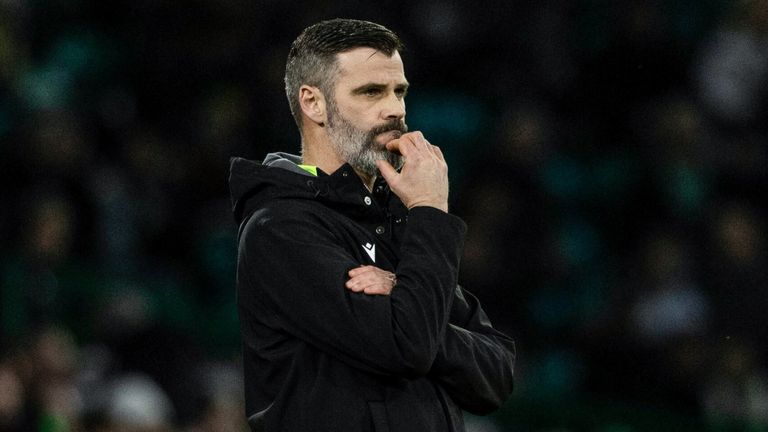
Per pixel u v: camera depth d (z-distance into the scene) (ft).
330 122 39.27
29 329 88.79
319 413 36.52
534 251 116.26
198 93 122.31
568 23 140.26
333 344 36.55
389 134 38.99
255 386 38.75
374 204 39.27
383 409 36.76
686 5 144.36
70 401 80.28
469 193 119.03
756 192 131.95
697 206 129.39
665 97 135.33
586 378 111.65
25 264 94.89
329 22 40.19
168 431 88.63
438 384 38.29
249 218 38.93
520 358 111.24
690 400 107.76
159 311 101.04
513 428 101.45
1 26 120.78
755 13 142.31
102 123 116.78
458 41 134.82
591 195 133.39
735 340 110.63
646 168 129.70
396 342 35.70
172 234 111.24
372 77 38.88
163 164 116.47
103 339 92.48
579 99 136.67
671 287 114.62
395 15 131.95
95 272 100.83
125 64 123.85
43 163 102.94
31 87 118.32
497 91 135.33
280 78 123.34
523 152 123.75
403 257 37.17
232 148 118.52
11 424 75.97
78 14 127.85
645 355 110.22
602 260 127.44
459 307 40.42
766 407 108.17
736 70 139.33
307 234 37.60
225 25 124.26
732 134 136.98
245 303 38.83
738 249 119.03
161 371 91.09
